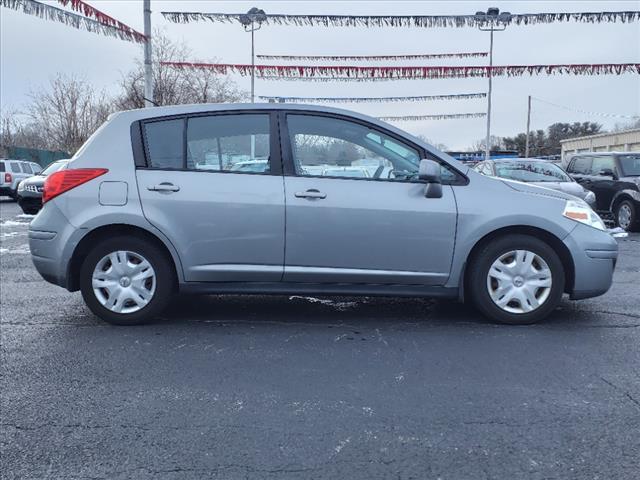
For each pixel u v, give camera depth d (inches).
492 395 136.3
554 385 141.9
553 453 110.3
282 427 120.9
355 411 128.2
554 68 645.3
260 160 186.5
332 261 185.0
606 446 112.8
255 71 727.1
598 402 132.4
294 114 189.2
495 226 184.1
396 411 128.2
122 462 107.5
